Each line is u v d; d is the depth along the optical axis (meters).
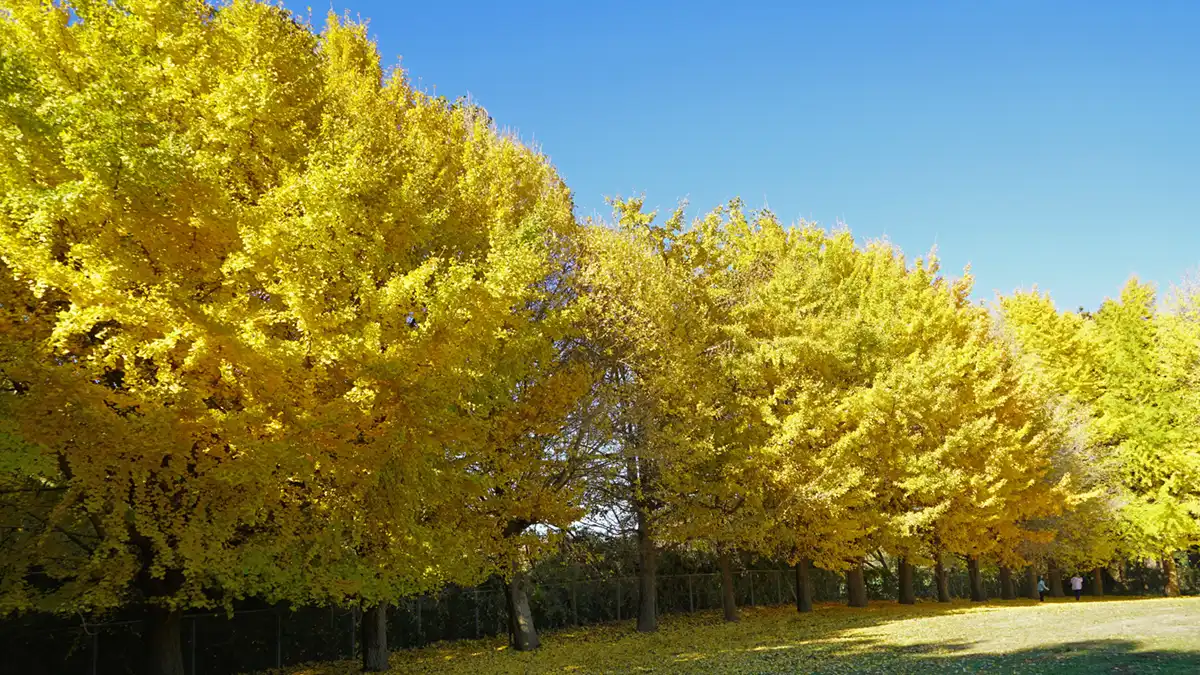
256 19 10.29
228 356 7.36
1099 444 31.44
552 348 14.25
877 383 19.91
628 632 20.39
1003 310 37.25
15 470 7.39
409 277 8.52
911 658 11.57
